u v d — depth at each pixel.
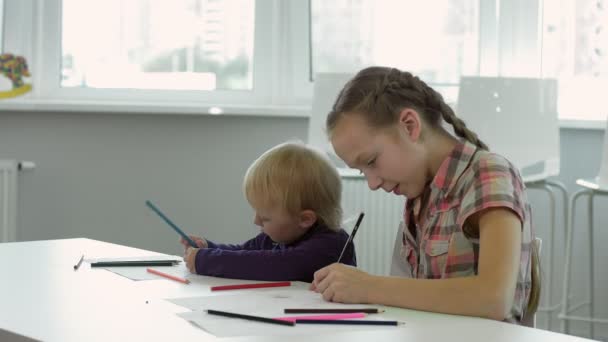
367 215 3.32
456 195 1.29
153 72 3.53
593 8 3.42
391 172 1.29
